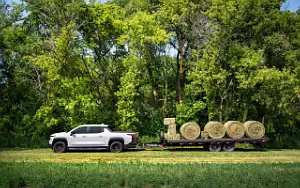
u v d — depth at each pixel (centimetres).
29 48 3122
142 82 3108
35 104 3131
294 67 2995
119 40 3056
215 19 2953
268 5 3106
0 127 3028
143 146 2566
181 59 3291
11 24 3269
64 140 2398
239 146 2827
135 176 1248
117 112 2977
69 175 1283
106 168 1466
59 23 3092
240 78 2784
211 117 3031
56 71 2912
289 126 3228
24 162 1691
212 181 1177
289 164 1645
